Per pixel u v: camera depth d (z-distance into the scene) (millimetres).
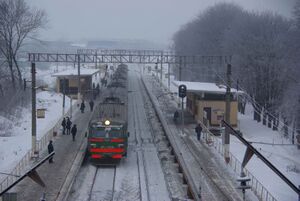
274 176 31250
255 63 58469
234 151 37688
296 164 35938
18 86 66188
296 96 46281
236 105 48094
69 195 25422
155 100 68375
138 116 54469
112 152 32344
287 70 51812
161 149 37406
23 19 65875
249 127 53531
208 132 41188
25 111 55656
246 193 25734
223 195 25156
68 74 68938
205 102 48125
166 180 28547
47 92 71562
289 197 26328
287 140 46281
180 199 24875
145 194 25922
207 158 33906
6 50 66000
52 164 31109
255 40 59281
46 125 47875
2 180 27344
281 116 54438
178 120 51156
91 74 69875
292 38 53344
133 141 40656
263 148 42125
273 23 63969
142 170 31125
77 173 29453
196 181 27766
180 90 42469
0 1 64875
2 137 41000
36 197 24156
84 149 35719
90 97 68562
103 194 25875
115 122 32656
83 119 50281
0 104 52656
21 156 33875
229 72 33281
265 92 57719
